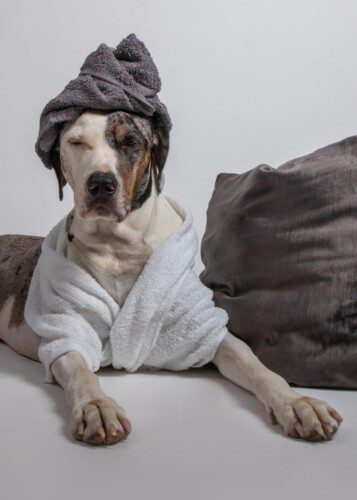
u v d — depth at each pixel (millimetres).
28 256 1537
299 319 1248
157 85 1267
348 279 1233
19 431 1030
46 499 830
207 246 1457
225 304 1361
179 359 1316
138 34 2213
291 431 1020
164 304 1271
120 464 925
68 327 1251
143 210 1270
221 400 1184
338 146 1326
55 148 1290
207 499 836
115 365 1310
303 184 1303
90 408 1015
